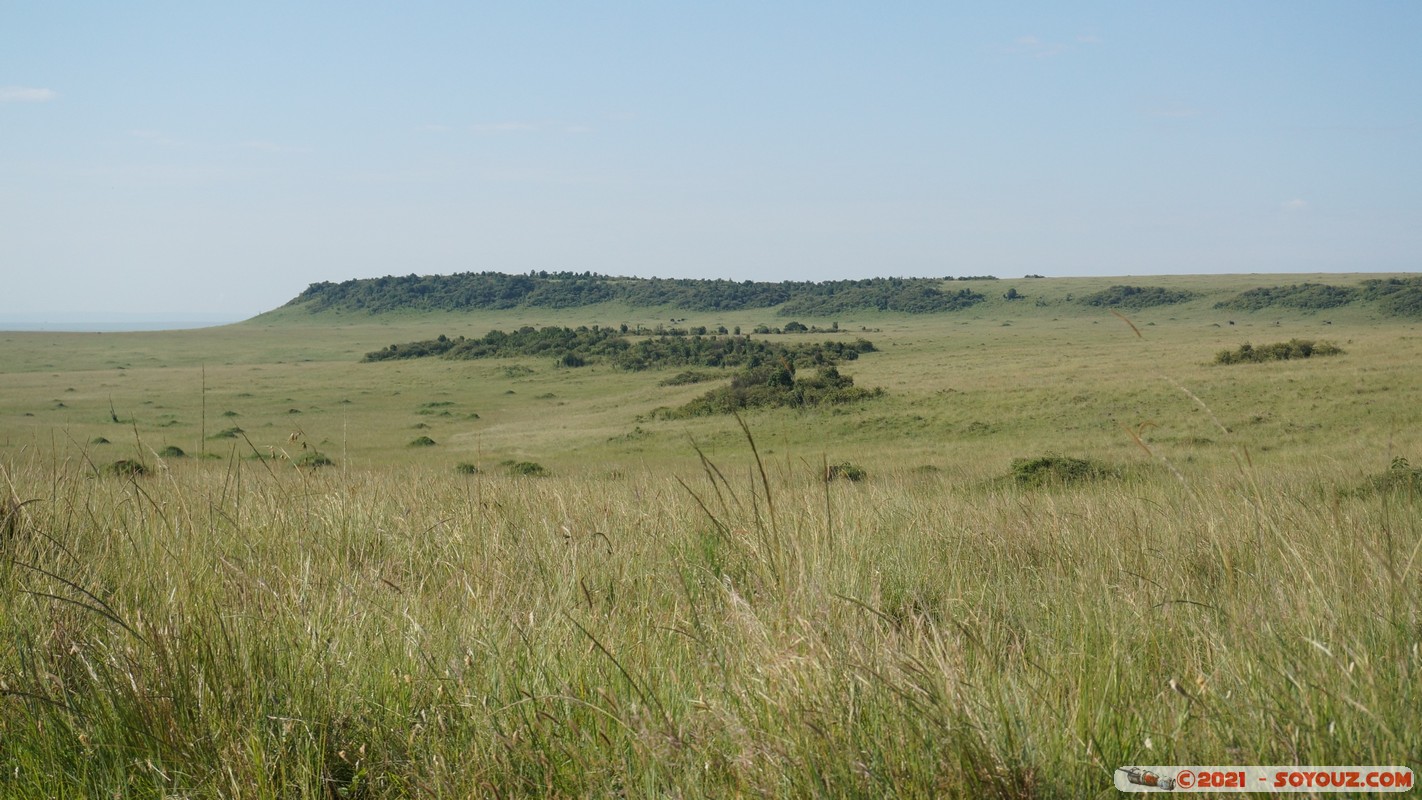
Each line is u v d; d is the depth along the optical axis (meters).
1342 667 2.72
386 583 4.15
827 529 4.82
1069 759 2.51
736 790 2.54
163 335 196.75
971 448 36.50
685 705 2.96
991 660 3.22
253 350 155.00
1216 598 4.01
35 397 76.88
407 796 2.75
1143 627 3.61
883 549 5.29
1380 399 38.25
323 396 79.19
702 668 3.24
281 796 2.66
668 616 3.96
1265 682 2.79
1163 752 2.56
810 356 83.81
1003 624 3.85
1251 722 2.59
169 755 2.76
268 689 3.02
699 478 11.52
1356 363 48.44
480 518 5.93
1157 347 73.50
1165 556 5.10
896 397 50.53
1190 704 2.68
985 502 9.38
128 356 140.00
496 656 3.26
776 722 2.73
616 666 3.20
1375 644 3.15
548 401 74.00
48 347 154.62
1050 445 35.72
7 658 3.29
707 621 3.77
